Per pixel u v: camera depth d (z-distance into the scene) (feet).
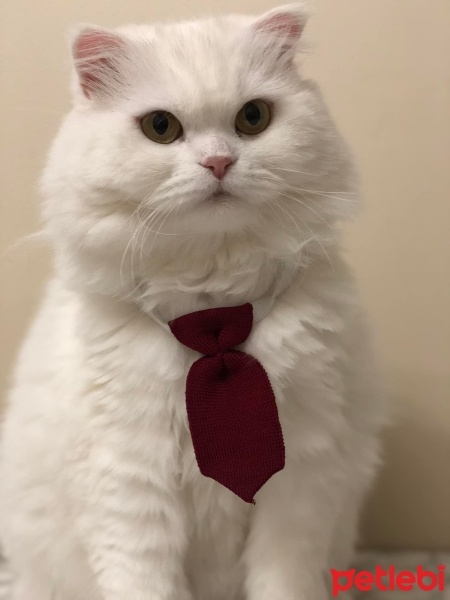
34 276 4.42
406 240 4.22
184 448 2.90
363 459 3.37
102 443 2.86
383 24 4.09
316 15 4.10
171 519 3.00
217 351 2.72
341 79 4.15
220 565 3.35
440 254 4.20
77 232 2.70
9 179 4.33
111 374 2.82
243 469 2.62
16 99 4.25
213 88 2.50
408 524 4.48
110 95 2.74
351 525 3.57
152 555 3.00
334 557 3.54
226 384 2.69
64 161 2.71
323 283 2.93
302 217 2.74
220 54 2.60
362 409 3.31
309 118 2.72
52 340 3.22
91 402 2.87
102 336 2.85
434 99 4.09
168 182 2.47
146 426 2.82
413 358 4.31
